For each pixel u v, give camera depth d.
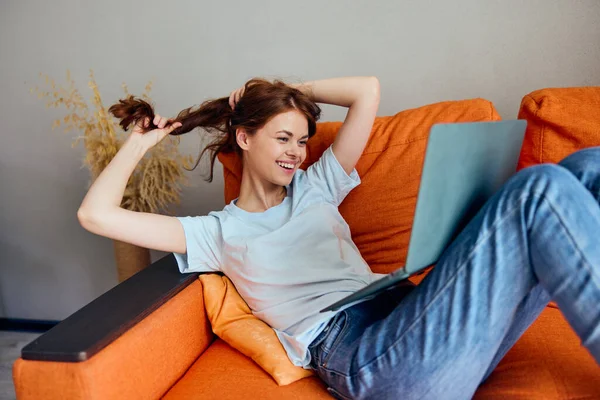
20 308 2.54
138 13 2.11
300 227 1.26
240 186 1.48
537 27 1.76
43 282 2.48
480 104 1.47
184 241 1.28
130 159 1.26
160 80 2.15
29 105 2.29
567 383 0.89
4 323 2.54
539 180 0.82
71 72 2.23
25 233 2.44
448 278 0.89
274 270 1.21
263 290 1.23
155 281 1.24
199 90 2.12
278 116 1.25
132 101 1.31
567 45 1.75
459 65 1.85
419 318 0.91
